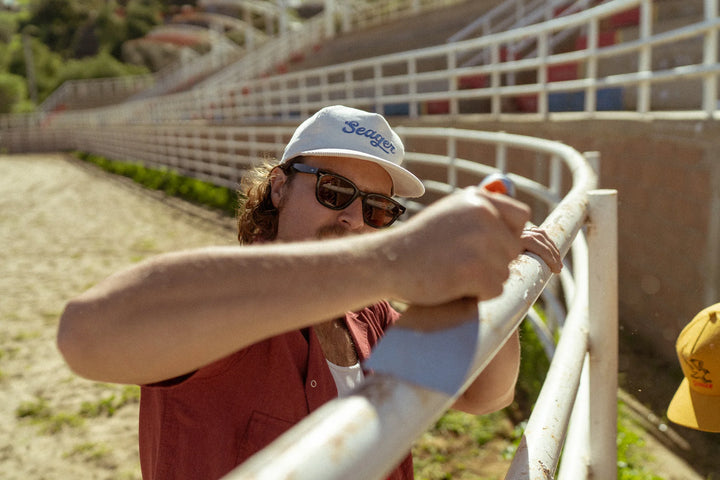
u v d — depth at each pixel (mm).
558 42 10555
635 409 3631
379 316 1314
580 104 8969
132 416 4055
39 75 74812
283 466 332
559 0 11164
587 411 1429
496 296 498
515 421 3625
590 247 1388
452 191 5930
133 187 15258
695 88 7516
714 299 3773
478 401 1197
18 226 10820
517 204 519
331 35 21219
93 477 3432
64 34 97188
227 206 11188
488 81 11258
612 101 8664
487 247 485
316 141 1272
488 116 7023
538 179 5965
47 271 7652
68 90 43094
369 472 358
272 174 1328
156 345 511
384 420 380
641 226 4656
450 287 482
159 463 922
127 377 548
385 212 1336
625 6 5020
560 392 1030
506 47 11242
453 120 7430
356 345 1168
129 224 10570
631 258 4828
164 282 516
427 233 491
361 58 20031
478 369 455
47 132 34094
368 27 19750
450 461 3316
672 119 4141
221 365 877
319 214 1281
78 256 8398
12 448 3701
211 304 497
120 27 86938
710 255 3770
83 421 3984
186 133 15016
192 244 8867
